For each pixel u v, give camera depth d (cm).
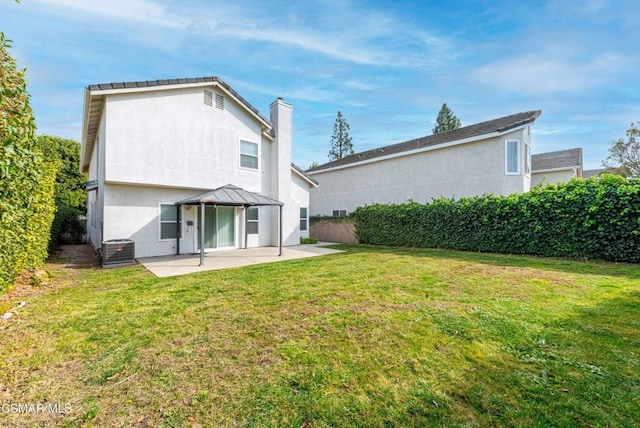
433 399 282
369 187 2233
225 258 1196
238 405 277
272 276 809
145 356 367
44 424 254
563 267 873
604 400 276
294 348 385
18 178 416
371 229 1820
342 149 5175
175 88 1223
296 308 535
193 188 1309
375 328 441
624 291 616
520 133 1566
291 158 1741
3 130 322
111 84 1062
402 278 756
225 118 1398
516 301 556
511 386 300
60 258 1205
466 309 516
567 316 479
